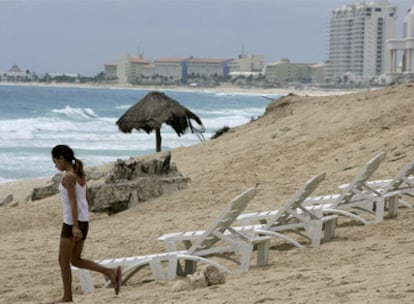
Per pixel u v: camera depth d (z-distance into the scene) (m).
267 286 13.95
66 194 14.20
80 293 16.56
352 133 41.00
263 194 30.66
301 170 35.28
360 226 21.36
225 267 18.03
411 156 32.88
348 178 31.31
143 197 32.41
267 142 44.47
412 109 43.34
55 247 24.58
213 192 32.91
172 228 25.69
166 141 95.69
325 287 13.07
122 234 25.67
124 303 14.05
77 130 115.88
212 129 117.25
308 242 20.08
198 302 12.97
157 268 16.53
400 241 18.12
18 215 33.16
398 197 23.81
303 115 50.12
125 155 78.56
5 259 22.47
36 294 16.80
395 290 11.92
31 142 95.44
